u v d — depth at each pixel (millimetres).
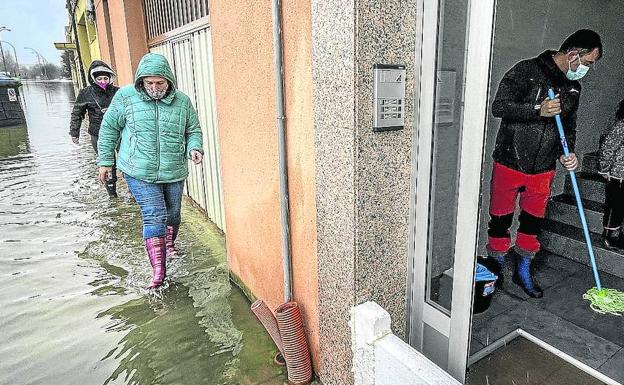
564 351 2082
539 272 2850
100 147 3137
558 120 2301
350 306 1787
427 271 1849
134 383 2223
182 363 2357
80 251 3889
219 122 2961
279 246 2383
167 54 5164
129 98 2996
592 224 3039
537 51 2875
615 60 3451
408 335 1973
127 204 5277
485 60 1424
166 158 3119
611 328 2250
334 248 1808
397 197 1758
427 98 1658
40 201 5441
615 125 2686
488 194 2857
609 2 3225
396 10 1554
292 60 1921
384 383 1648
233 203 2955
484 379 1924
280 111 2035
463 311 1680
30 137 11398
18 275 3430
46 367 2355
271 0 2002
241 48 2438
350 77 1537
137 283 3279
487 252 2816
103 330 2688
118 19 6164
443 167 1837
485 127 1481
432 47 1602
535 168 2414
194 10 4160
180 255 3764
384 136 1651
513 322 2320
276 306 2562
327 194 1785
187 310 2891
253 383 2184
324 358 2053
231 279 3258
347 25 1504
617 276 2768
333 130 1677
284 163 2090
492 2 1368
